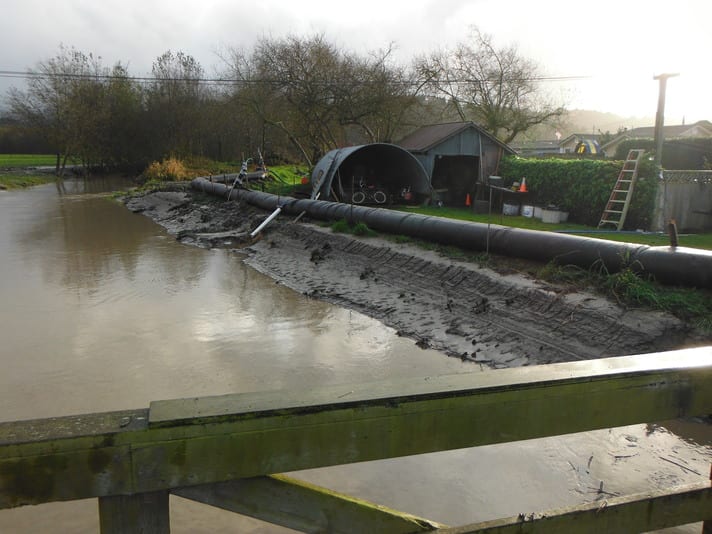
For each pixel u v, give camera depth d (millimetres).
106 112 40938
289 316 7551
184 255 11992
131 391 5211
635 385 1816
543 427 1745
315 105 25203
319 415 1506
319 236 11812
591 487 3648
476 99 28750
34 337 6688
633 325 5527
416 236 10109
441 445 1647
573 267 7211
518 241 7980
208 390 5219
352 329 6984
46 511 3410
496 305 6891
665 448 4137
